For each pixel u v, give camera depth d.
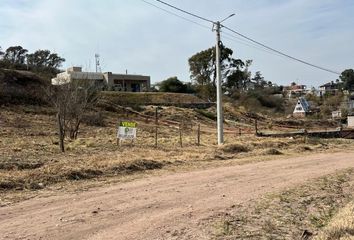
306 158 20.45
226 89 94.12
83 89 29.02
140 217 8.40
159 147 22.61
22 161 14.67
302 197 10.95
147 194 10.67
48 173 12.30
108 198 10.05
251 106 83.75
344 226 7.93
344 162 18.94
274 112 92.44
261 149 23.50
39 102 41.22
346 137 45.44
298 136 36.38
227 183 12.70
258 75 149.75
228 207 9.52
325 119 82.75
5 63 64.31
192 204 9.70
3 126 30.14
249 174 14.64
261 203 10.01
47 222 7.83
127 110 46.91
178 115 50.31
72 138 25.94
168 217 8.46
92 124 35.47
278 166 17.05
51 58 93.94
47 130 30.22
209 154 19.88
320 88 176.62
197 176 13.92
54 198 9.91
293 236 7.61
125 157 16.83
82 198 9.98
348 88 136.62
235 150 22.17
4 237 6.89
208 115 55.69
